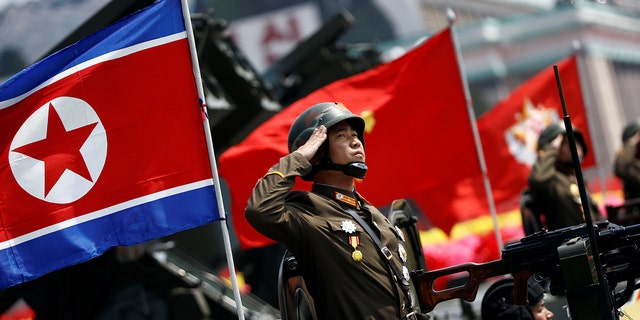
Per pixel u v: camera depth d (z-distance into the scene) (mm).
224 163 25406
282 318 16375
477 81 141500
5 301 27875
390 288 16516
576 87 38219
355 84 27891
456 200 37250
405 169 28047
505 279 20781
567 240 16297
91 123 18703
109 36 18828
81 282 28266
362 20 131250
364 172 16969
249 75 34000
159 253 30609
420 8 135500
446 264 41906
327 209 16672
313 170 17141
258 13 131000
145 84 18812
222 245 37031
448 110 28375
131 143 18703
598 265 15492
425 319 17594
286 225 16188
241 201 25500
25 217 18562
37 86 18625
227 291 32031
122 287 28500
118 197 18625
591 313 15430
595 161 38875
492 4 146375
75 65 18734
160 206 18656
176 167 18719
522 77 141125
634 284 16406
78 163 18656
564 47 139000
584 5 135375
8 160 18578
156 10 18906
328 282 16375
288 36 131000
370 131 27781
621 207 27844
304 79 40188
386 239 16812
